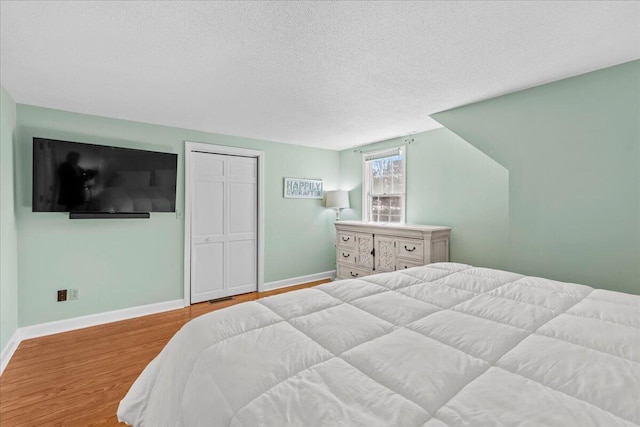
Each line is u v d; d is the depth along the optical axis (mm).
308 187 4816
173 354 1149
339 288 1689
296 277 4738
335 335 1102
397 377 844
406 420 680
